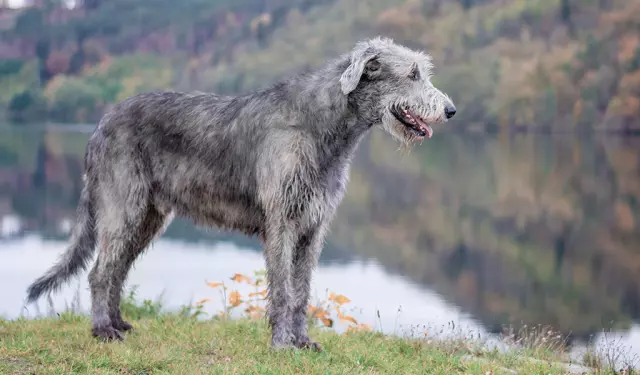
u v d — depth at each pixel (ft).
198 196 20.58
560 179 100.73
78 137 203.41
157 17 331.16
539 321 36.29
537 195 87.20
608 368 20.86
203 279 41.70
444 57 218.59
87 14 342.85
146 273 43.42
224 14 313.12
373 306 37.32
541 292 43.21
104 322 20.59
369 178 110.93
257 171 19.48
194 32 313.94
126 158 20.63
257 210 19.90
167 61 307.58
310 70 19.99
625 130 187.73
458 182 102.22
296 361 18.31
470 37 220.64
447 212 76.54
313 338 22.06
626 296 42.42
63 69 328.29
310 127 19.20
